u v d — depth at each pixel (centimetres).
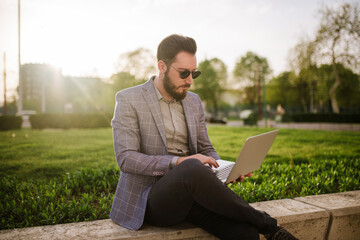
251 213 152
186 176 151
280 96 5478
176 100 199
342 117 2572
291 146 716
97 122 1736
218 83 5219
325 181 313
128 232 168
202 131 219
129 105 183
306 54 2689
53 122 1625
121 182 187
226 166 188
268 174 363
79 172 354
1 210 227
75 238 162
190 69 181
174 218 163
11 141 843
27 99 5494
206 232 171
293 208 212
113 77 2692
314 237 208
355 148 668
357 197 244
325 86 3083
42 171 418
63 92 3994
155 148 184
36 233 171
